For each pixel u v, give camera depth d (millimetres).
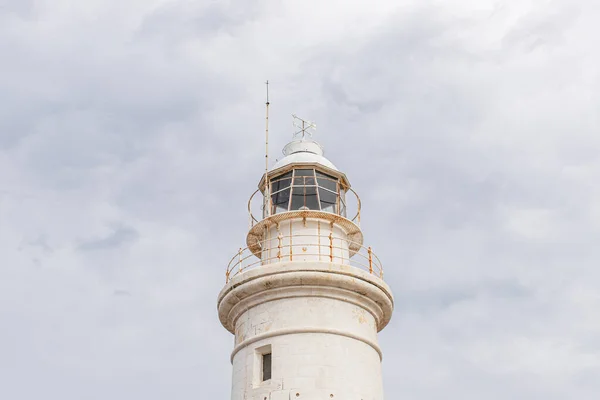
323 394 21172
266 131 26969
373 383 22266
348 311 22703
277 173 25734
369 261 23766
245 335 22781
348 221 24516
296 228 24125
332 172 25828
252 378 21938
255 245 25375
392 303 23984
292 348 21797
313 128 28391
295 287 22469
